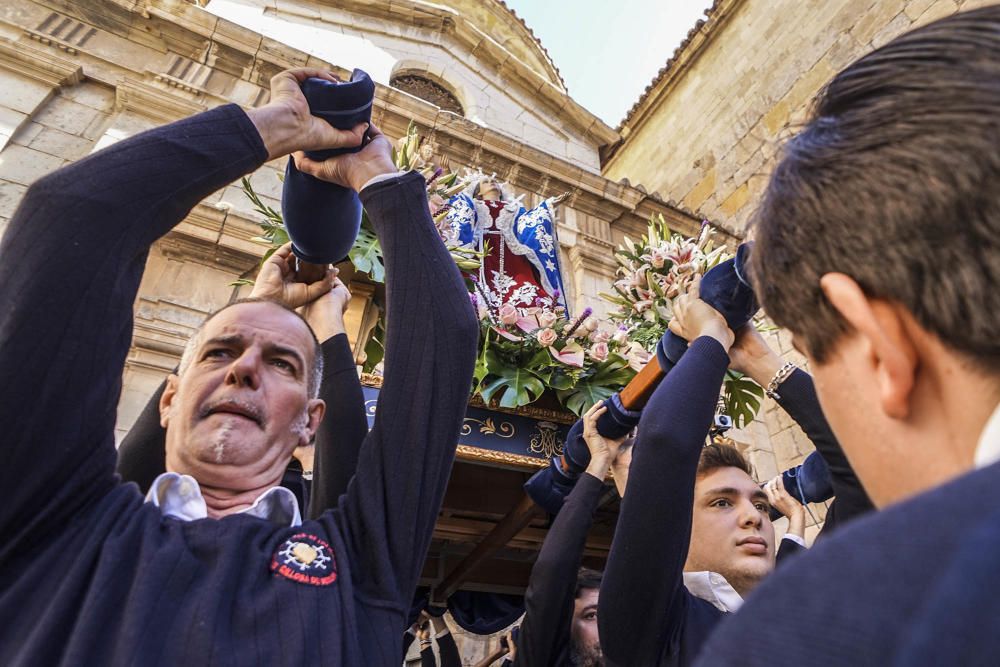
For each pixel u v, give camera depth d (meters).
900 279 0.41
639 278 3.76
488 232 3.95
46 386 0.89
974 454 0.38
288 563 0.99
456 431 1.24
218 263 4.23
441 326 1.26
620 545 1.38
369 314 2.94
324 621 0.93
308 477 1.98
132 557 0.92
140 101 4.80
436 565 3.92
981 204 0.37
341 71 5.84
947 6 7.19
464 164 6.29
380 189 1.32
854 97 0.50
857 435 0.47
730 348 1.66
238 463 1.18
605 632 1.42
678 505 1.33
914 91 0.44
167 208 1.04
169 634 0.82
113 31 5.24
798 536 2.06
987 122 0.39
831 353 0.49
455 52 8.12
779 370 1.57
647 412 1.42
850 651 0.24
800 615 0.28
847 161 0.46
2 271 0.93
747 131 9.27
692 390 1.39
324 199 1.37
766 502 1.95
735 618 0.32
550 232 4.22
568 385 3.01
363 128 1.34
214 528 1.01
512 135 8.07
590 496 2.01
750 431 6.27
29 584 0.86
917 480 0.42
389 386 1.24
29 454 0.88
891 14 7.79
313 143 1.25
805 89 8.60
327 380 1.72
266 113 1.18
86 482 0.96
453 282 1.32
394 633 1.02
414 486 1.15
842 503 1.41
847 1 8.48
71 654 0.76
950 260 0.38
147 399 3.58
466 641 4.89
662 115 11.19
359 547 1.12
